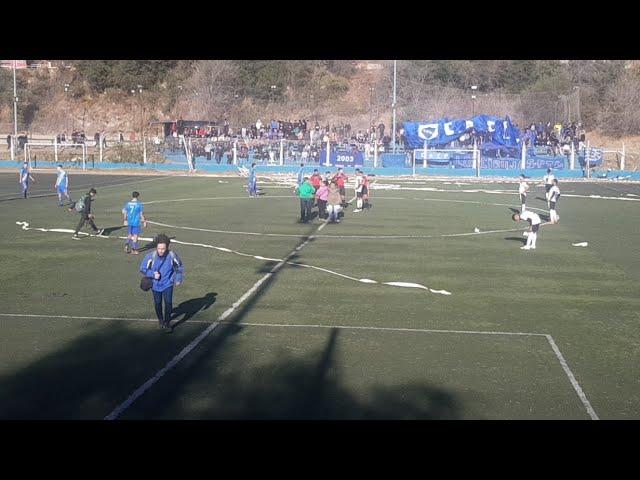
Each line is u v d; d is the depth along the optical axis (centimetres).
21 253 1955
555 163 5891
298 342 1132
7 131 8481
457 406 872
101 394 900
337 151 6022
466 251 2070
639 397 909
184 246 2100
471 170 5825
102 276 1652
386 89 8688
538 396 909
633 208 3453
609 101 8000
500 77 8788
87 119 8988
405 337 1168
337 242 2214
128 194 3906
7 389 916
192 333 1177
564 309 1375
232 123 8544
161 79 9369
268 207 3266
